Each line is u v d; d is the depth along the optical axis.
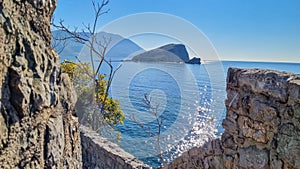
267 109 1.61
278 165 1.51
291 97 1.42
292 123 1.41
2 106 0.77
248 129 1.79
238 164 1.89
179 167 2.91
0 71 0.76
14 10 0.83
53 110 1.10
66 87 1.32
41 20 1.01
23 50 0.86
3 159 0.77
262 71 1.74
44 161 0.99
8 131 0.79
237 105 1.92
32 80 0.90
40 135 0.96
